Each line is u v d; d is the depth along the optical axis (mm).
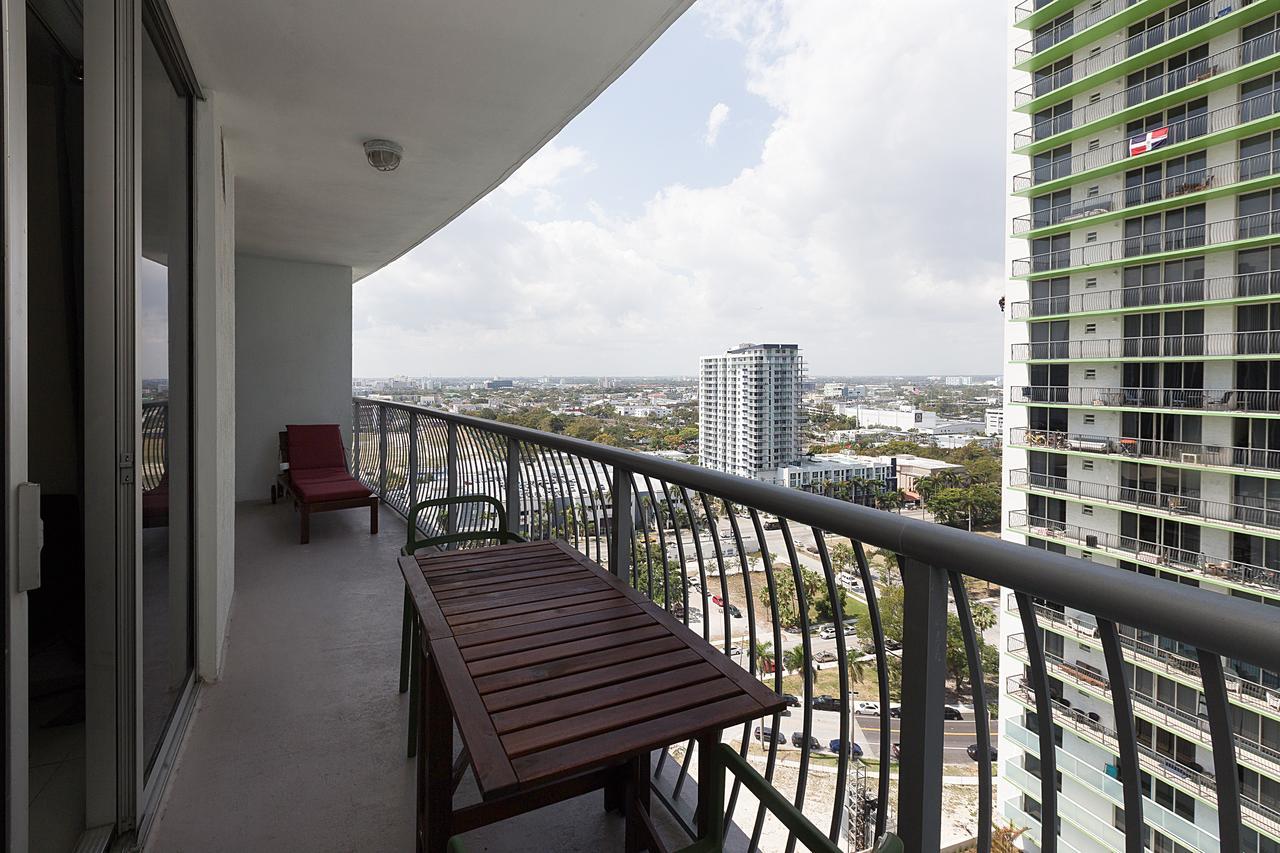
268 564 4465
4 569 984
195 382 2721
